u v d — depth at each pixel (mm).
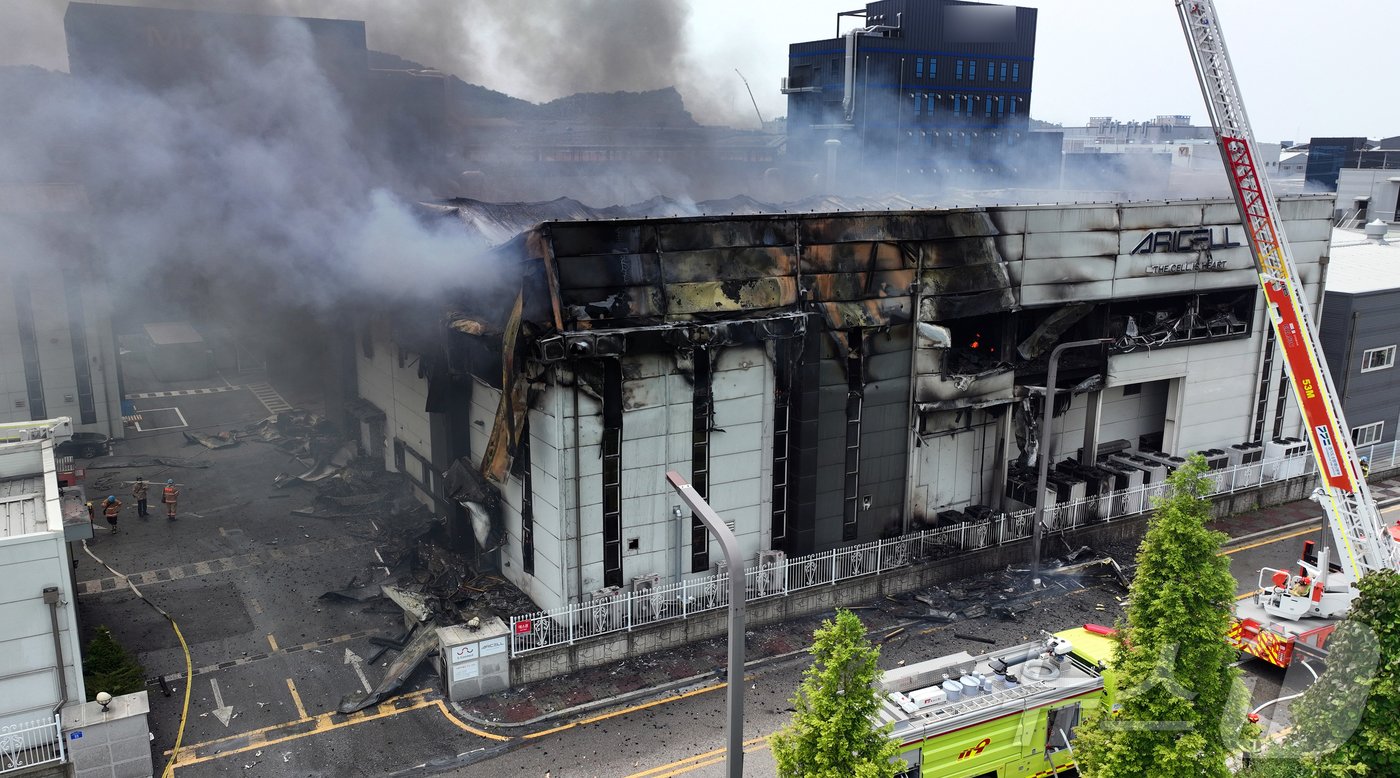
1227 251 29125
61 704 16547
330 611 23047
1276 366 31922
